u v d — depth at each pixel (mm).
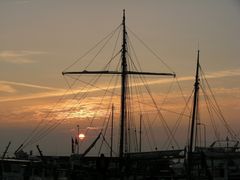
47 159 84438
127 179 80000
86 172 78812
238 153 84000
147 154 81188
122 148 82062
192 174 86312
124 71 86312
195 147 91312
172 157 82062
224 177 83125
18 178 83375
